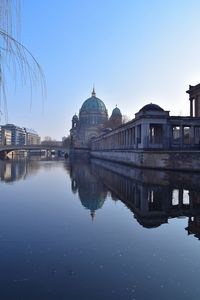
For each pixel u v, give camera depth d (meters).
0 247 16.11
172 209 26.80
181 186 40.53
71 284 11.89
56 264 13.88
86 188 40.56
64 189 39.53
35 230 19.44
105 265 13.82
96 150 190.12
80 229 19.86
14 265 13.72
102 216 23.83
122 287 11.72
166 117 82.56
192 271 13.24
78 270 13.23
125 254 15.25
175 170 65.19
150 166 72.00
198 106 97.94
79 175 62.09
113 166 94.38
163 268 13.56
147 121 82.06
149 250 15.92
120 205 28.44
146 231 19.55
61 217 23.33
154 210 26.33
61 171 74.38
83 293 11.16
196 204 28.95
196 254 15.34
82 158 198.62
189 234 18.95
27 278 12.38
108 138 153.75
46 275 12.71
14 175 61.78
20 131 192.12
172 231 19.64
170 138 83.06
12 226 20.47
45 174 64.94
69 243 16.92
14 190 38.38
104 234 18.73
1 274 12.79
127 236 18.44
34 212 24.97
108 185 43.81
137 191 36.94
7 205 28.06
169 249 16.09
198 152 60.75
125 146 110.31
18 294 11.06
